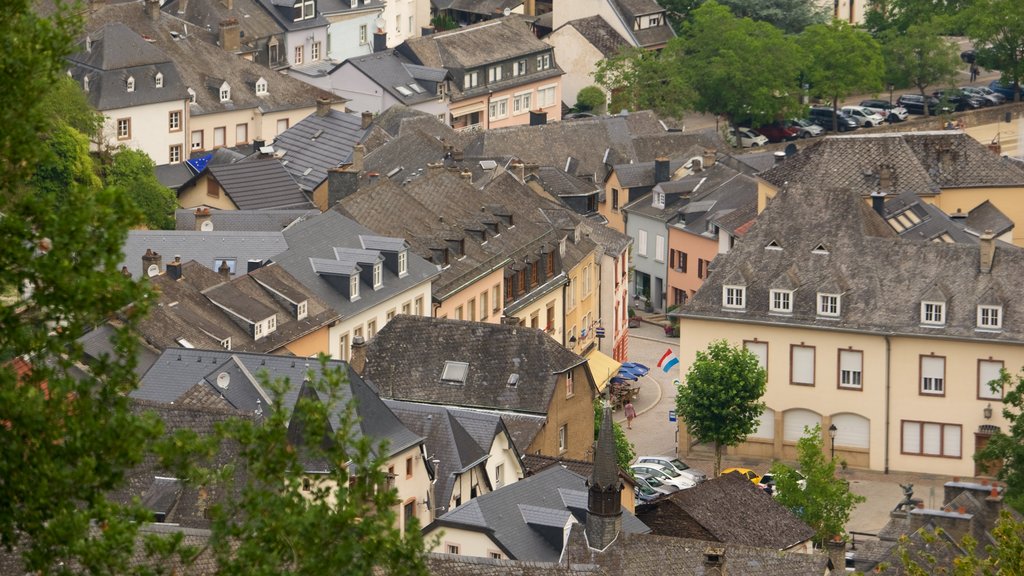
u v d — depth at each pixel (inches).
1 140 3147.1
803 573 5625.0
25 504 3041.3
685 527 6643.7
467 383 7819.9
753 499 6830.7
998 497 6550.2
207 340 7721.5
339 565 3149.6
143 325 7509.8
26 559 3051.2
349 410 3321.9
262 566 3105.3
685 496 6727.4
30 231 3102.9
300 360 6791.3
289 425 4717.0
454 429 6747.1
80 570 3324.3
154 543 3198.8
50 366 3221.0
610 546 5664.4
